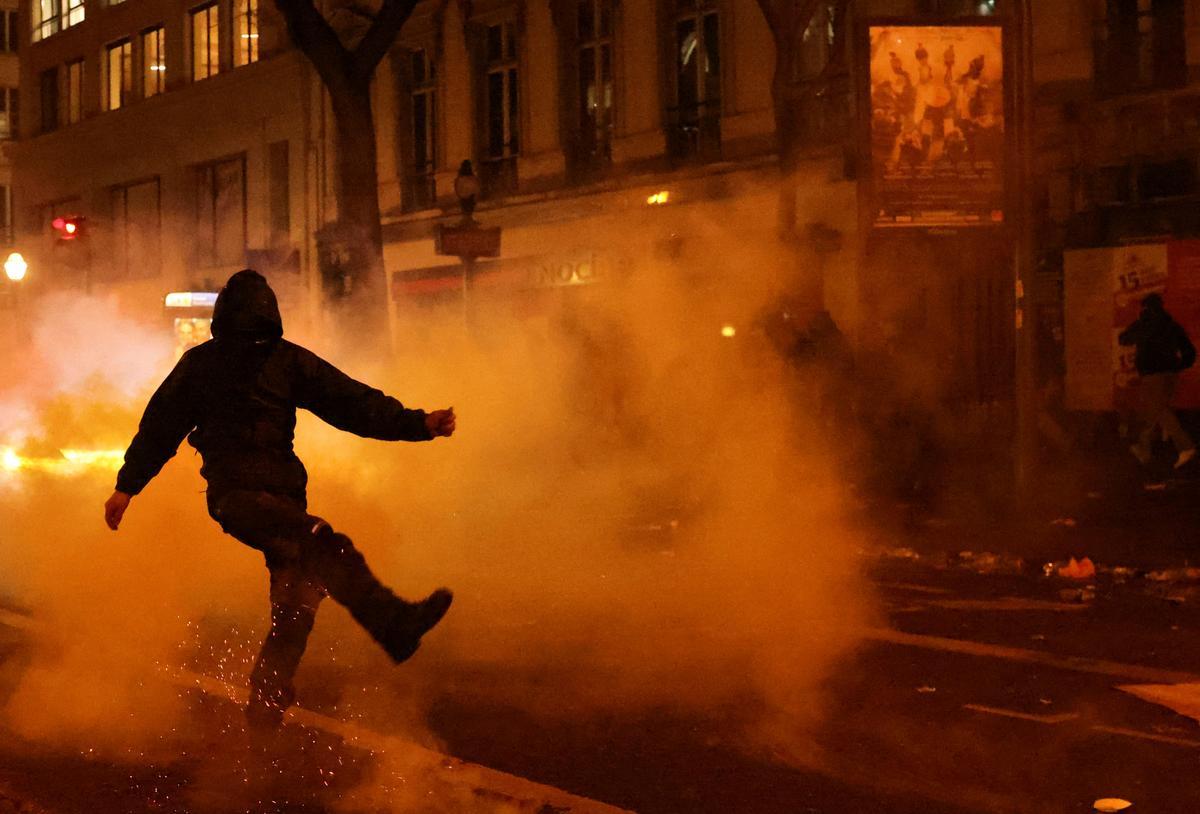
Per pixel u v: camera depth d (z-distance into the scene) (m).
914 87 14.26
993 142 14.32
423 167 31.19
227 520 5.12
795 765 5.37
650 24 25.75
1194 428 19.14
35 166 46.12
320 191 33.62
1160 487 15.52
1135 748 5.53
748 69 24.11
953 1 21.38
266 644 5.36
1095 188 20.20
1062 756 5.44
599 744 5.71
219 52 37.50
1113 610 8.61
